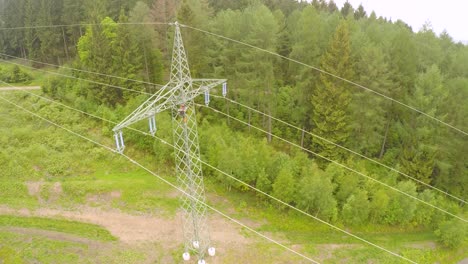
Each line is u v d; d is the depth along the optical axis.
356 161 40.47
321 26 44.00
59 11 65.06
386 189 34.97
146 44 48.84
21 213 35.34
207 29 45.69
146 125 42.44
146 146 43.31
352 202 33.47
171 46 46.44
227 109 46.62
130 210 35.84
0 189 37.91
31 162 41.41
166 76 54.56
